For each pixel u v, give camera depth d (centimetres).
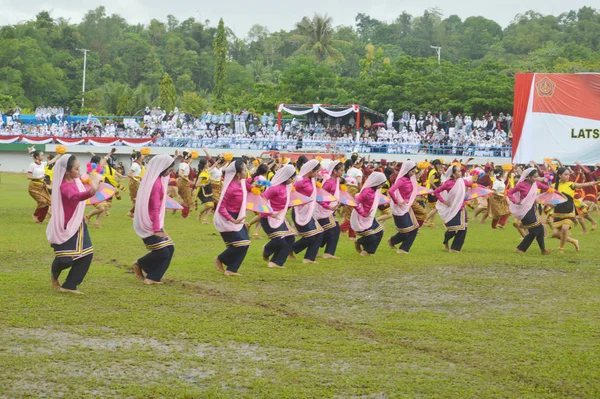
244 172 1127
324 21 6562
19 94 6500
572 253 1500
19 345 733
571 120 2589
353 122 4497
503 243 1673
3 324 803
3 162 4572
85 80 7262
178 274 1140
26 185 3391
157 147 4369
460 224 1480
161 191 1034
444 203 1485
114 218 2009
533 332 837
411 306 970
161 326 818
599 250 1552
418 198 2036
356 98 4625
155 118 4853
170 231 1753
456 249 1496
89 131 4669
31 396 602
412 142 4109
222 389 632
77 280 962
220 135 4466
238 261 1144
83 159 4469
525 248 1497
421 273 1227
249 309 914
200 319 855
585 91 2561
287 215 2261
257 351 741
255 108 5088
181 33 9044
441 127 4262
